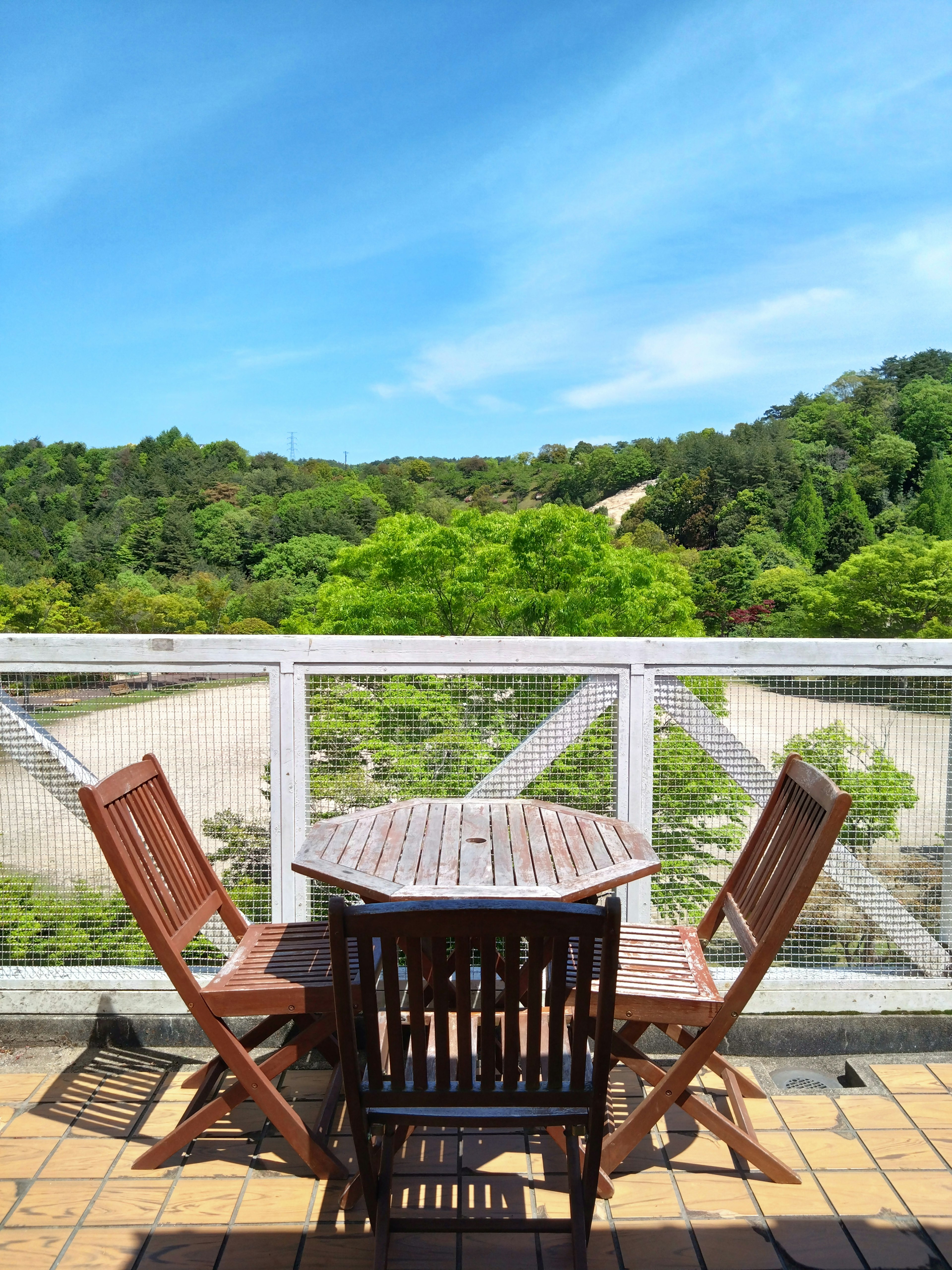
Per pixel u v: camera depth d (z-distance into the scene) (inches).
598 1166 66.5
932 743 114.2
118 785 85.1
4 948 115.9
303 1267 72.0
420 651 114.0
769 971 115.8
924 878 115.0
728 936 116.0
